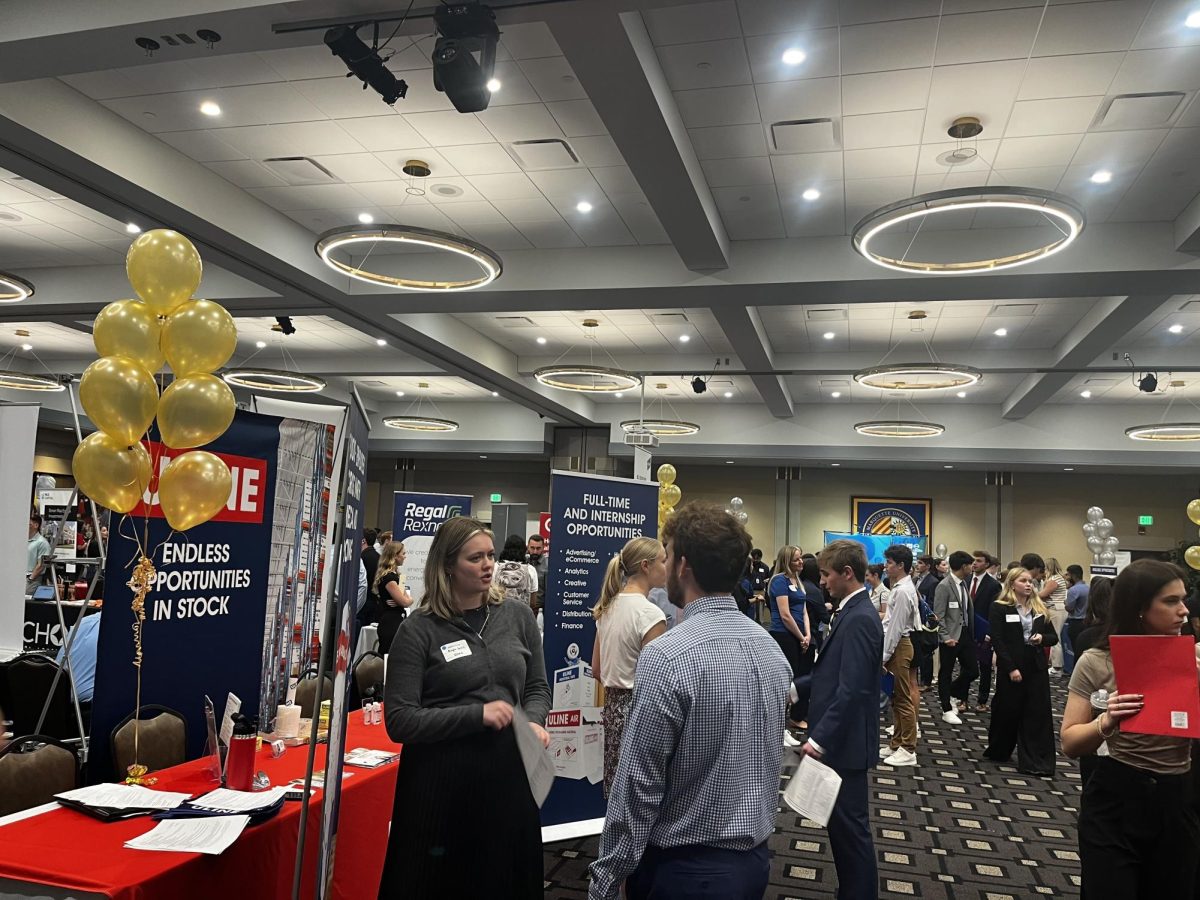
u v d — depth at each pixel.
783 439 17.67
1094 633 3.52
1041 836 4.82
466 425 19.48
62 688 4.45
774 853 4.46
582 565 4.79
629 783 1.77
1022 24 5.06
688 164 6.65
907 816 5.18
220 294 10.13
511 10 4.61
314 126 6.70
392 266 9.60
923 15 5.01
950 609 8.44
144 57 5.09
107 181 6.71
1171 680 2.18
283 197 8.12
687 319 12.12
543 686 2.71
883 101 6.01
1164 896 2.32
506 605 2.69
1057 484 18.41
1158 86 5.68
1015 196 5.94
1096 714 2.42
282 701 4.21
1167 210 7.59
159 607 3.52
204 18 4.71
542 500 21.88
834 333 12.60
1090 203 7.52
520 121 6.51
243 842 2.25
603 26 4.73
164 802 2.46
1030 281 8.22
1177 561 14.99
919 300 9.00
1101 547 13.20
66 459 18.33
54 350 15.55
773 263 8.70
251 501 3.96
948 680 8.44
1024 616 6.40
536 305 9.78
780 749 1.94
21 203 8.59
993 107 6.04
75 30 4.84
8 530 3.64
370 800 2.86
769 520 19.75
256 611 3.96
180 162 7.23
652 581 3.93
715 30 5.23
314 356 15.30
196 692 3.65
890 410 17.22
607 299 9.48
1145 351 12.45
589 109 6.27
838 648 3.24
